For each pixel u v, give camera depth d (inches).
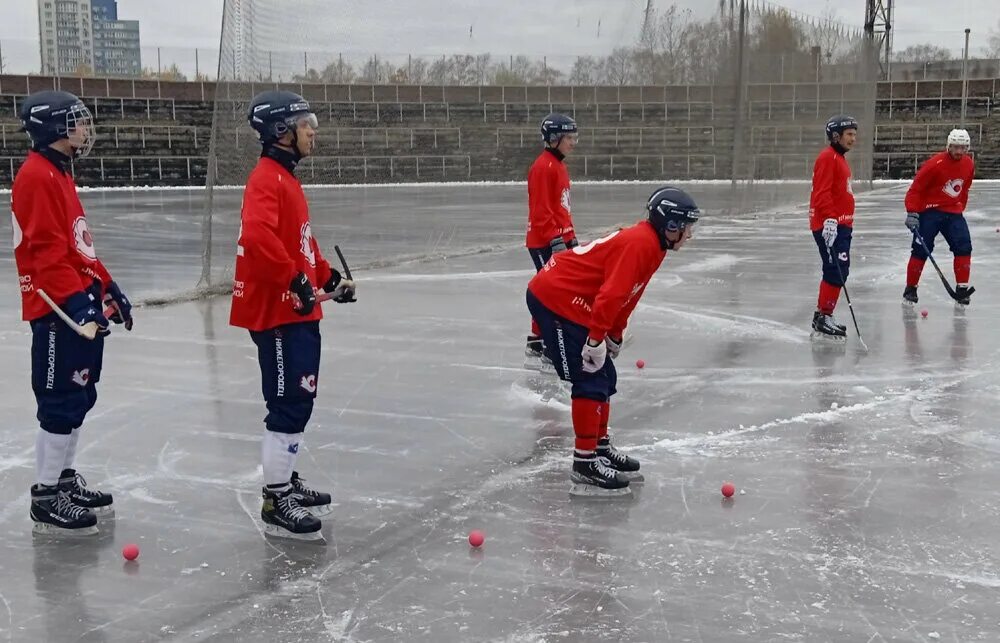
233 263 428.5
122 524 170.2
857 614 133.7
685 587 142.9
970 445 207.9
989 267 488.4
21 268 163.9
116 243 634.2
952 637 127.2
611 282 175.2
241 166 422.9
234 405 244.4
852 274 471.8
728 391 253.8
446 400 248.7
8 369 282.2
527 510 174.9
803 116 902.4
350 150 598.9
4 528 168.9
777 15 847.7
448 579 146.8
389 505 178.1
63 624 133.3
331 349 307.9
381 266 509.7
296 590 143.6
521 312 373.1
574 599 139.6
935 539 159.3
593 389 180.7
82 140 163.8
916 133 1633.9
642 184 693.3
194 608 137.9
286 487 165.8
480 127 611.5
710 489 183.9
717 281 448.8
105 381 267.7
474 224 728.3
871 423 224.5
